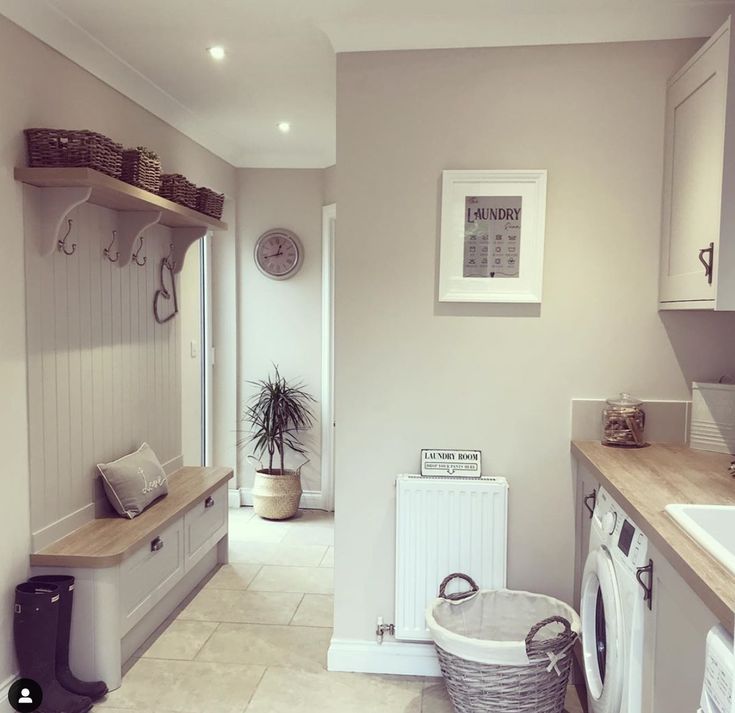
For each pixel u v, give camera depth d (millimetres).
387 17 2678
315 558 4281
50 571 2699
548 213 2762
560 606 2580
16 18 2518
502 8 2584
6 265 2500
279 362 5316
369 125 2795
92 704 2639
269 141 4844
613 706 1956
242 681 2828
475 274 2771
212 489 3791
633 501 1914
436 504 2764
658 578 1715
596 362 2787
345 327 2857
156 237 3863
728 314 2734
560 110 2730
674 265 2557
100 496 3207
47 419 2770
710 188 2184
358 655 2908
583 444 2738
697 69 2316
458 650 2322
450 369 2838
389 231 2816
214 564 4113
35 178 2521
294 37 2934
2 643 2512
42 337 2723
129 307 3529
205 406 5266
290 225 5250
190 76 3461
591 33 2676
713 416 2584
